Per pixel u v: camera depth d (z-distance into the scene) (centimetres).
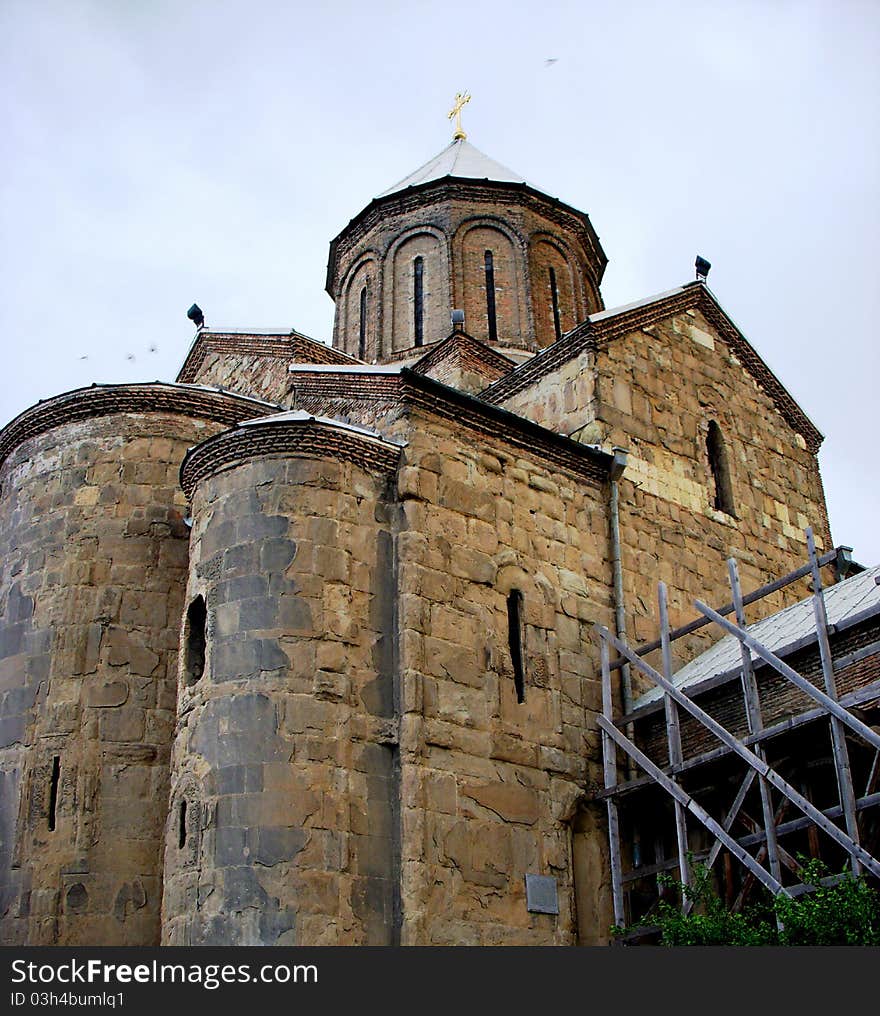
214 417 2042
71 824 1720
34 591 1894
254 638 1579
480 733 1677
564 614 1908
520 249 3048
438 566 1725
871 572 1803
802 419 2700
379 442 1738
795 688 1634
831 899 1216
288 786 1485
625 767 1858
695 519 2262
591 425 2147
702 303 2536
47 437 2030
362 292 3178
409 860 1515
